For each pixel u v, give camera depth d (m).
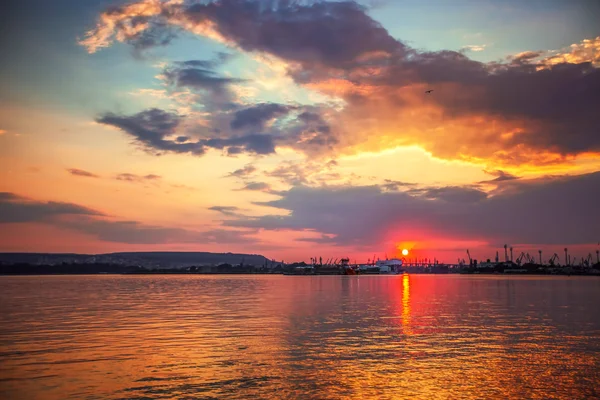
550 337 45.69
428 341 43.59
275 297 111.44
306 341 43.78
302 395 27.14
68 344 42.62
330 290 150.12
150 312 72.81
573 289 149.62
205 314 68.94
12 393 27.58
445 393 27.41
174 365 34.09
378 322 57.75
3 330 51.84
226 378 30.61
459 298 104.25
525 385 28.94
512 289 151.12
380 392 27.66
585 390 28.00
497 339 44.59
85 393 27.58
